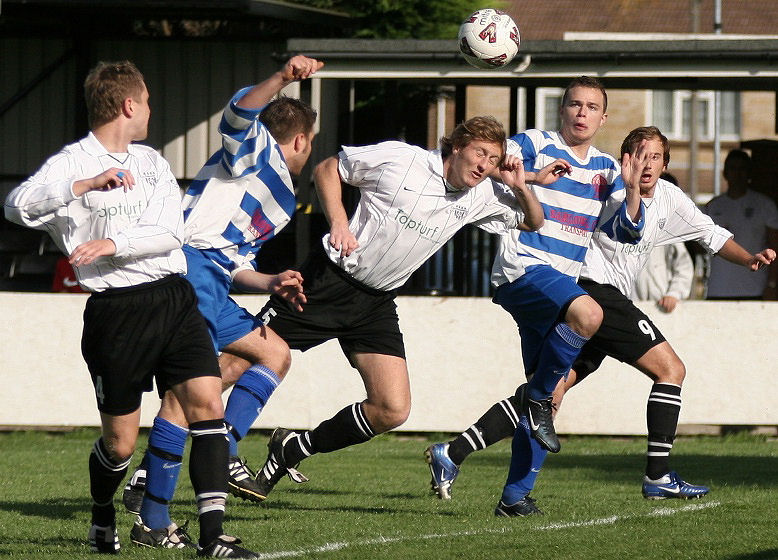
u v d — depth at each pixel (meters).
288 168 22.55
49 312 40.22
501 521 21.72
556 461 33.53
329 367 39.72
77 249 16.22
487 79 52.44
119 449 17.72
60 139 60.38
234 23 59.12
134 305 17.16
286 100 22.77
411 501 25.09
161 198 17.41
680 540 19.27
